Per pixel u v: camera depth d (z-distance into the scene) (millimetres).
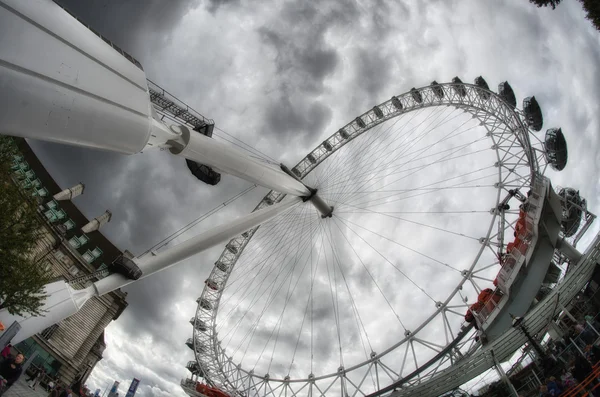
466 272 37062
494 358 26875
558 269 33094
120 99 10633
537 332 25766
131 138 11672
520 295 32312
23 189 19359
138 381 45406
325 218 43906
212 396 45312
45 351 40688
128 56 13820
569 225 34969
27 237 18594
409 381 35688
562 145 33125
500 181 38969
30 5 7766
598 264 24875
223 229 30859
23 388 23219
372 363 38469
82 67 9031
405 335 37375
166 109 27422
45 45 7875
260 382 46406
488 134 42219
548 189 32812
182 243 29031
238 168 26578
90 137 10023
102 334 52156
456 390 30250
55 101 8141
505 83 42000
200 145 21969
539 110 37312
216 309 53062
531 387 23391
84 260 47344
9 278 18109
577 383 16984
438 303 37312
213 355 50531
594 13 16297
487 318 33344
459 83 46375
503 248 36875
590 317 21062
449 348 35031
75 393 31516
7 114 7266
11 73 6930
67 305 24859
